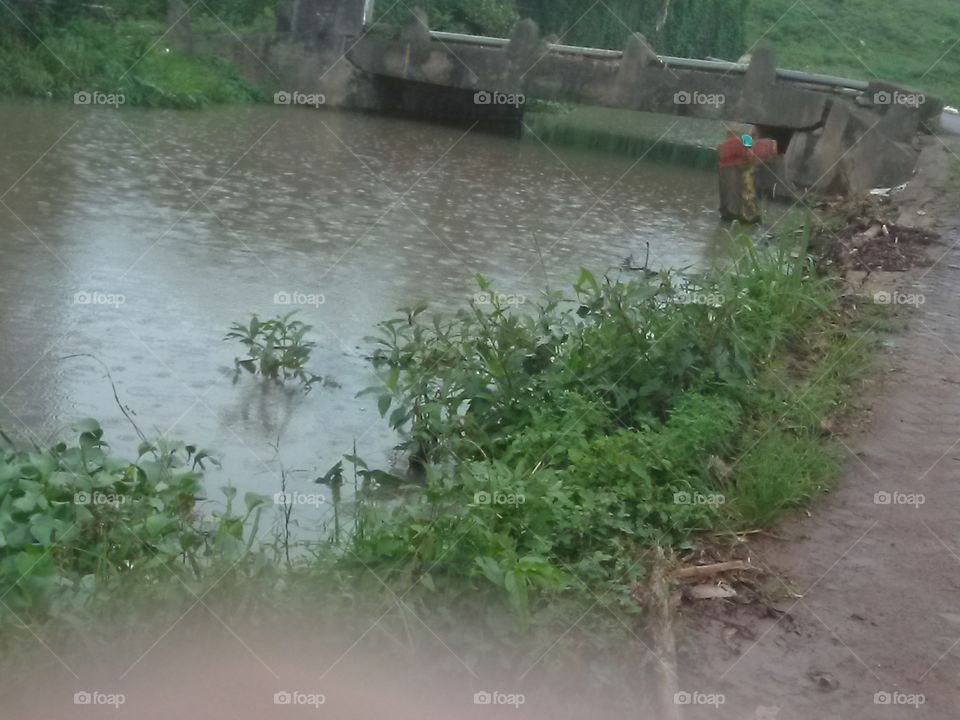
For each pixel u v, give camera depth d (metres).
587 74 16.50
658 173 15.42
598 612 3.76
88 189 10.15
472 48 17.27
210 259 8.33
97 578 3.66
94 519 3.97
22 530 3.85
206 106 16.73
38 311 6.78
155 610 3.56
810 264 7.50
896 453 5.16
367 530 4.19
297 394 6.04
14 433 5.16
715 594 4.04
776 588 4.09
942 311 7.20
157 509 4.18
